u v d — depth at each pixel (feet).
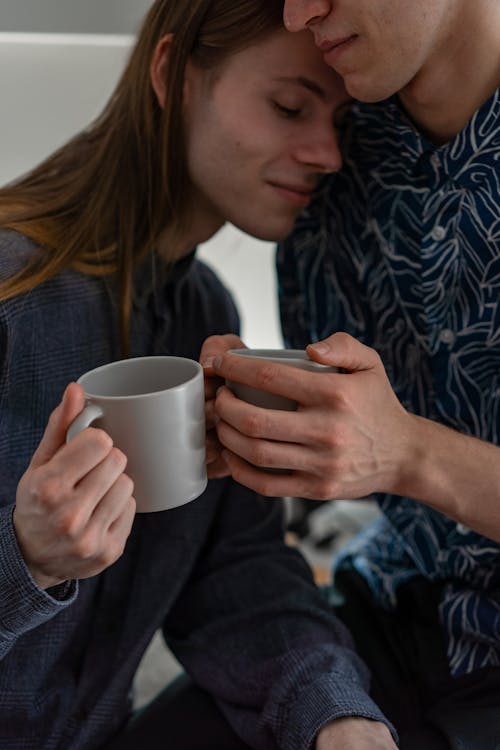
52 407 3.09
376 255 3.68
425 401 3.73
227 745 3.30
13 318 2.90
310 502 6.31
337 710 2.91
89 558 2.32
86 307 3.19
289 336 4.14
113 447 2.31
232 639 3.42
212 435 2.87
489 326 3.41
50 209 3.28
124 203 3.35
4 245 3.02
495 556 3.51
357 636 3.80
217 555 3.68
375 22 2.79
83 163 3.54
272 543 3.77
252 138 3.23
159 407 2.31
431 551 3.71
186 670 3.50
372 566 3.96
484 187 3.23
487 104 3.09
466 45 3.01
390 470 2.80
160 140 3.35
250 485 2.69
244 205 3.42
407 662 3.64
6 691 3.00
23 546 2.38
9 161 5.07
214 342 2.98
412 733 3.20
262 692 3.21
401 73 2.94
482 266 3.34
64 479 2.19
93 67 4.83
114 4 4.46
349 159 3.62
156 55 3.31
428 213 3.39
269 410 2.51
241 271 6.09
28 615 2.43
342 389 2.52
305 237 3.88
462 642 3.48
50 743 3.14
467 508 3.00
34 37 4.64
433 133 3.36
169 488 2.43
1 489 2.94
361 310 3.85
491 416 3.53
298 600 3.47
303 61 3.12
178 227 3.48
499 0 2.94
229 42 3.14
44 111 4.94
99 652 3.33
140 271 3.43
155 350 3.52
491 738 3.02
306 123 3.26
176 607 3.69
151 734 3.34
